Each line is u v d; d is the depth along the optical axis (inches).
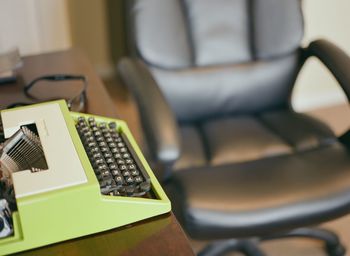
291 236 57.9
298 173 43.9
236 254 58.4
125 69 47.8
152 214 29.0
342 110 88.0
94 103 41.3
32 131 32.3
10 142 31.5
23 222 26.0
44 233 26.8
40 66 48.0
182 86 53.6
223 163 47.6
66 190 26.2
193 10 53.1
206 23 53.7
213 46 54.4
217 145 50.0
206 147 50.4
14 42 61.5
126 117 82.2
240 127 53.4
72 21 91.3
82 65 48.4
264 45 54.5
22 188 26.2
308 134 50.1
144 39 50.4
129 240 27.7
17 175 27.1
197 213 40.2
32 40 62.6
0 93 42.9
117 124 36.0
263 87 55.9
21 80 45.2
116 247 27.3
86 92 42.9
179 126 54.6
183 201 40.9
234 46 54.9
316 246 59.8
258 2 53.8
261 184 42.6
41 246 27.0
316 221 42.5
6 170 29.5
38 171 27.6
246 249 56.7
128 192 29.1
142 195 29.5
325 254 58.8
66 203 26.4
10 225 27.0
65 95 42.2
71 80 45.0
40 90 43.2
